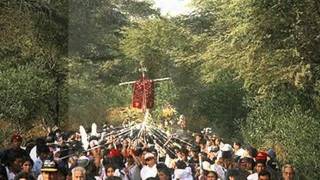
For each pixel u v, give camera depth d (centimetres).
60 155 1266
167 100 2294
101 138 1539
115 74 2328
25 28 2458
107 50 2405
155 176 1027
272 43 2011
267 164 1221
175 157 1522
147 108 1791
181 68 2455
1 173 992
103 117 1898
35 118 2162
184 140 1705
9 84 2134
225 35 2239
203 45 2522
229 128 2277
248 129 2014
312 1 1939
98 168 1120
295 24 1959
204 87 2412
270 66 1992
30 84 2162
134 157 1193
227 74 2416
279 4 1955
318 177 1642
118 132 1619
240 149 1420
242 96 2364
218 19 2481
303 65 1928
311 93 1939
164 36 2475
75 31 2391
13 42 2434
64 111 2075
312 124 1762
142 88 1817
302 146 1705
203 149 1616
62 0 2431
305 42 1962
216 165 1236
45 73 2328
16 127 2067
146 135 1658
